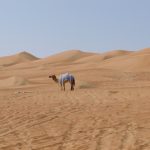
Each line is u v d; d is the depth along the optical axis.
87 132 10.88
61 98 20.12
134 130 10.86
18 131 11.42
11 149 9.28
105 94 21.61
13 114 14.50
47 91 27.33
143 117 13.00
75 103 17.70
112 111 14.68
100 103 17.45
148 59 80.19
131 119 12.70
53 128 11.68
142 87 30.05
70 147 9.20
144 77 57.09
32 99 19.98
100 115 13.77
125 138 9.87
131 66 78.50
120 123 12.04
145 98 18.72
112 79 53.56
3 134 11.09
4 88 38.78
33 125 12.28
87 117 13.44
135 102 17.25
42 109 15.77
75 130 11.25
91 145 9.28
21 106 16.94
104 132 10.77
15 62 166.88
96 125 11.88
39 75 70.81
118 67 80.19
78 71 68.19
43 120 13.12
